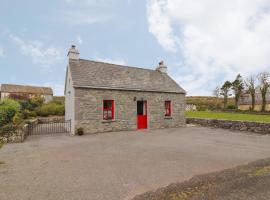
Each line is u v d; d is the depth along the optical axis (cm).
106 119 1429
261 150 857
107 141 1060
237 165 631
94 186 468
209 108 4300
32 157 727
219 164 646
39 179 513
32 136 1224
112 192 434
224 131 1480
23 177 527
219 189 435
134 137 1199
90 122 1331
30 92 4341
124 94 1502
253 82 4100
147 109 1619
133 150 848
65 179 512
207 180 491
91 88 1345
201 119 1875
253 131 1443
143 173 558
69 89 1473
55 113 2381
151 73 1894
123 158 718
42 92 4506
